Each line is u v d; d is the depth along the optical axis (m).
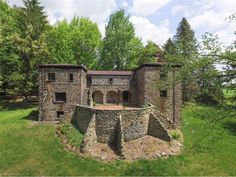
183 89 37.81
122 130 25.31
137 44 53.69
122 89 40.97
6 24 45.78
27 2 45.72
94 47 54.19
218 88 13.67
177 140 27.75
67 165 22.02
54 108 33.22
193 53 14.27
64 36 51.94
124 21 53.62
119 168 21.91
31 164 22.14
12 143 25.75
